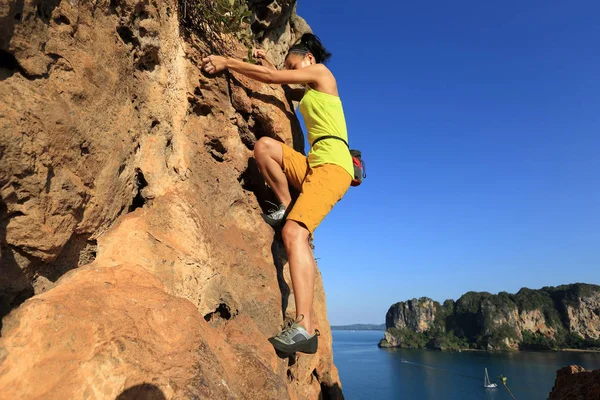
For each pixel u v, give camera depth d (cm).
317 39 366
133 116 267
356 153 348
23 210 171
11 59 170
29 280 183
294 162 319
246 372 217
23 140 165
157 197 276
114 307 181
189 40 335
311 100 312
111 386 148
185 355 177
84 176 209
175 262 250
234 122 380
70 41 204
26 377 144
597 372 488
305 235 260
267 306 330
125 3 255
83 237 221
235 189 356
